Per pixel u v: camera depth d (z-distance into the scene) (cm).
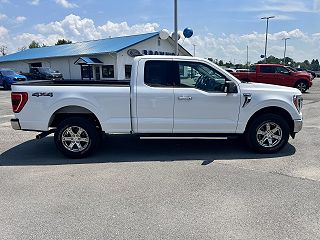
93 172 502
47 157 593
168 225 334
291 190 419
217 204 381
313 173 482
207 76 568
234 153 598
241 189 425
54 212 367
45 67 3259
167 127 566
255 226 329
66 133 573
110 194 414
